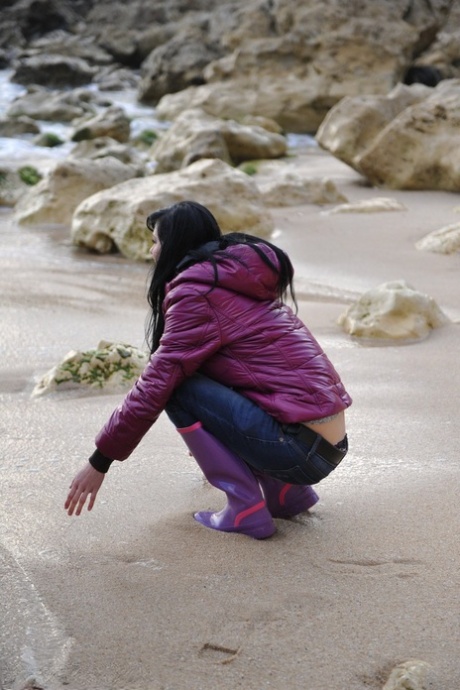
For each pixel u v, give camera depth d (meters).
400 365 5.25
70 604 2.77
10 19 26.08
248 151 15.11
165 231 3.03
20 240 9.35
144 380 2.91
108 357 4.91
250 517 3.12
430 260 8.29
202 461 3.13
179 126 15.34
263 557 3.02
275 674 2.44
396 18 18.83
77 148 14.93
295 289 7.38
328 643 2.55
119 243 8.55
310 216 10.31
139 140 17.00
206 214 3.06
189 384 3.05
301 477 3.02
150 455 3.93
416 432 4.18
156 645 2.57
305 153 16.31
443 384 4.88
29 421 4.38
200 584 2.86
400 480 3.64
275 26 19.39
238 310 2.96
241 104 18.64
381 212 10.44
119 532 3.22
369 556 3.02
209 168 9.27
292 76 18.75
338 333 5.96
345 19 18.61
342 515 3.33
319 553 3.04
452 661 2.46
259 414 2.97
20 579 2.90
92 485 2.97
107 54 24.86
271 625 2.64
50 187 10.45
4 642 2.59
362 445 4.02
